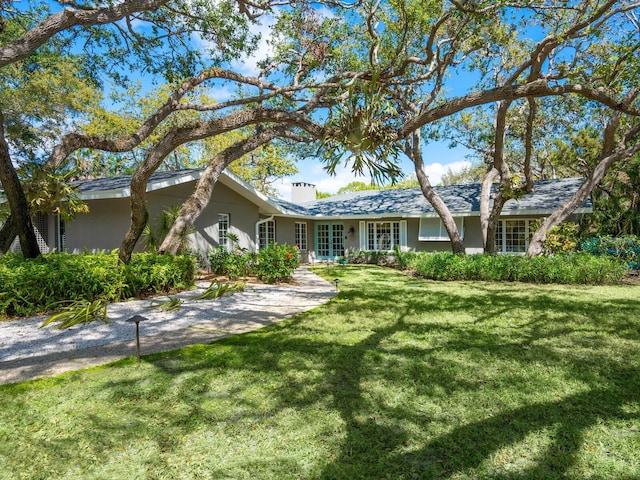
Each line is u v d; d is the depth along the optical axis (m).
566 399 3.34
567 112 15.75
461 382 3.72
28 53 5.30
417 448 2.63
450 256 12.68
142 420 3.01
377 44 10.02
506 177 12.55
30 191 7.70
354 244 19.48
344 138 5.19
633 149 12.37
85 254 9.20
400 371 4.02
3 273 6.58
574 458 2.49
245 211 15.35
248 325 6.18
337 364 4.25
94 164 25.45
